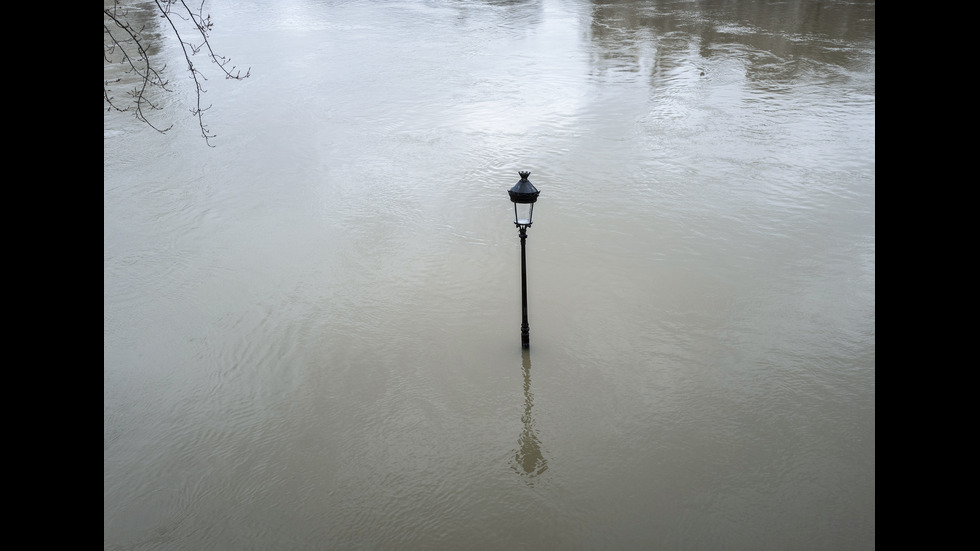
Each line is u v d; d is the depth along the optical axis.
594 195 14.16
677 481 7.52
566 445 8.05
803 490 7.32
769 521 7.01
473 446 8.10
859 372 8.95
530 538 6.97
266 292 11.17
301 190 14.77
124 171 15.88
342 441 8.24
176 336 10.16
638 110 19.00
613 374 9.12
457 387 9.01
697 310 10.35
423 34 29.03
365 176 15.34
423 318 10.40
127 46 27.02
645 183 14.64
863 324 9.89
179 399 8.95
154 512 7.37
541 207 13.72
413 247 12.35
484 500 7.41
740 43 25.78
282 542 7.02
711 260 11.70
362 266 11.80
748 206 13.55
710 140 16.83
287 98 20.83
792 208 13.43
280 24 31.52
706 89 20.62
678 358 9.36
